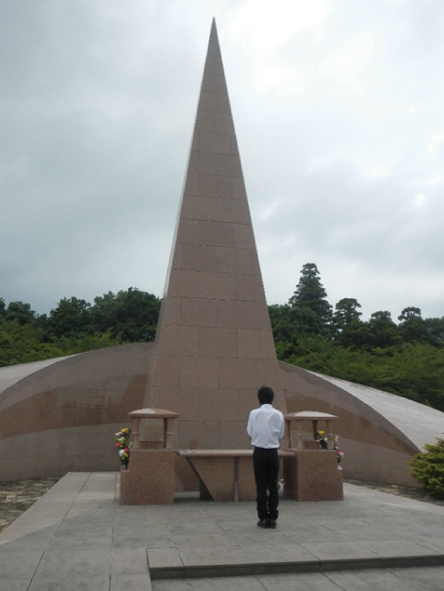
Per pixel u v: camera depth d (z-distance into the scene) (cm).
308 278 5547
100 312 4066
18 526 609
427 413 1512
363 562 476
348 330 3788
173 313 1079
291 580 443
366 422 1334
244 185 1210
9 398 1271
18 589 395
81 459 1367
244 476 823
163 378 1034
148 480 772
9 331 2983
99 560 464
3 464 1231
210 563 454
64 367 1386
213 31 1330
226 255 1145
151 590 399
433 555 491
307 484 825
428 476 1034
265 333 1111
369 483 1266
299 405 1415
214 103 1259
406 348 3444
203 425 1020
